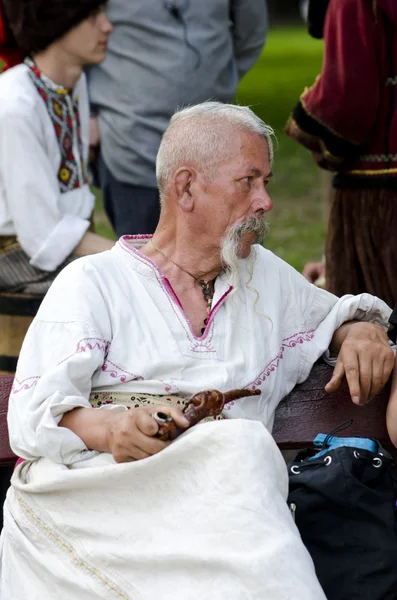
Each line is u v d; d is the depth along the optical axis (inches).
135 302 127.0
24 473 123.6
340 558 120.6
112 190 223.5
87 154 194.1
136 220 221.8
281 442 137.1
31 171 174.1
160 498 115.3
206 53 218.2
